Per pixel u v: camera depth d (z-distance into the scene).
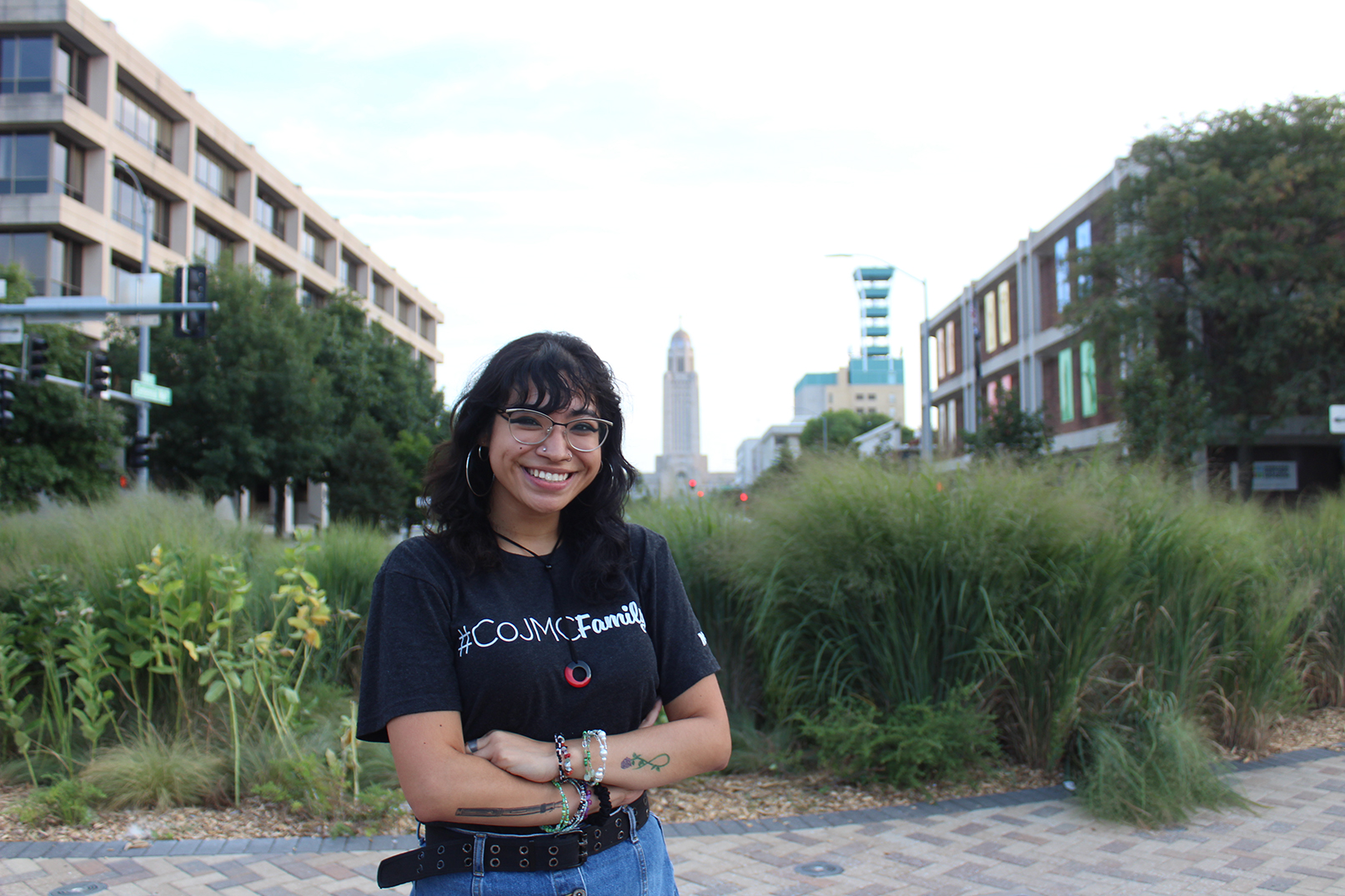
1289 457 29.56
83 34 30.84
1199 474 6.85
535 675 1.61
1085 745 5.10
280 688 5.12
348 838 4.23
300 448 29.67
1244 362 24.20
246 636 5.58
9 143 30.19
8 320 14.55
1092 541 5.25
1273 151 24.33
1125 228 27.97
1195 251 26.17
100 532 6.19
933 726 4.90
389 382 42.41
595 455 1.73
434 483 1.73
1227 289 23.59
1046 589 5.15
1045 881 3.74
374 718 1.58
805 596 5.37
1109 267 26.42
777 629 5.44
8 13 29.88
